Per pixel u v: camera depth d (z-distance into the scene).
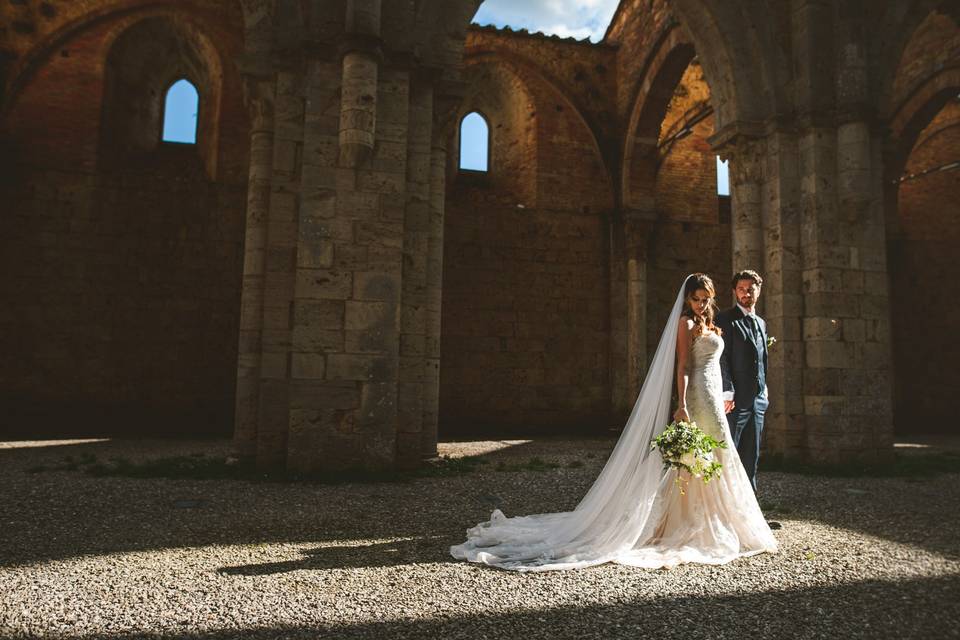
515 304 16.81
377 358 7.64
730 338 5.04
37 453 9.84
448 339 16.27
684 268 18.06
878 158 10.12
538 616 2.98
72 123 14.71
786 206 10.05
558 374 16.89
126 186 14.88
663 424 4.36
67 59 14.86
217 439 12.91
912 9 10.58
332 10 8.21
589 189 17.73
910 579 3.59
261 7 8.49
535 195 17.31
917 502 6.30
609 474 4.44
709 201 18.58
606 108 17.89
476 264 16.67
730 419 4.90
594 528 4.30
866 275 9.89
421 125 8.53
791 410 9.62
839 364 9.55
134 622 2.88
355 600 3.19
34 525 4.79
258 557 4.00
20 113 14.45
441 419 15.98
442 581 3.51
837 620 2.96
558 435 15.53
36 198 14.33
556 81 17.55
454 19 9.03
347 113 7.62
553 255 17.25
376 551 4.17
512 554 4.02
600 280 17.50
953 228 18.67
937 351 18.22
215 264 15.12
